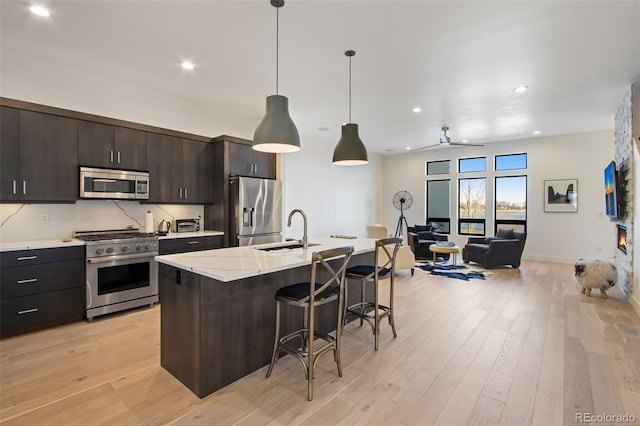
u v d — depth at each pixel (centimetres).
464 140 754
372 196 919
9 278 298
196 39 302
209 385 214
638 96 390
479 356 267
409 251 557
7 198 312
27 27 283
